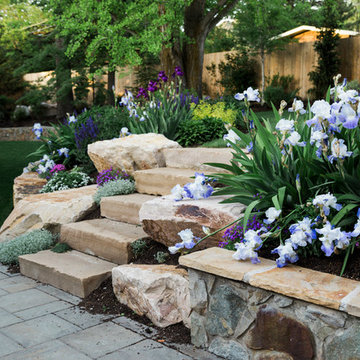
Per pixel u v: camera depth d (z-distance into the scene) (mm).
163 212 3832
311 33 14930
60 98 18625
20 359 2887
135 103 8156
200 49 12250
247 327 2752
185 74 12320
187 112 8141
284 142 3012
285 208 3250
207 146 6570
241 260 2953
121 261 4250
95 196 5516
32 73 23031
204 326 3008
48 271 4336
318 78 12844
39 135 8227
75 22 11250
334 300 2258
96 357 2889
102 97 19391
